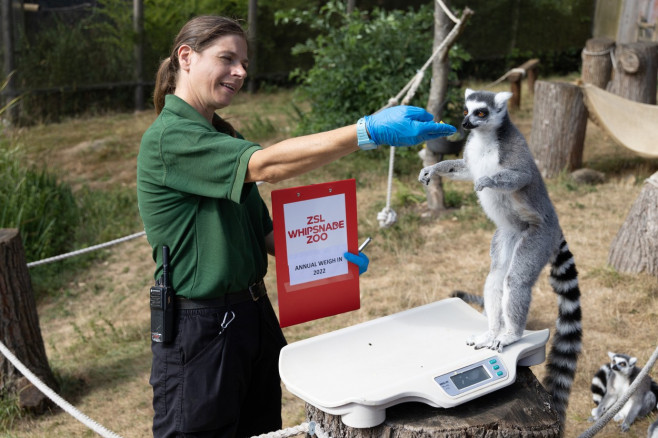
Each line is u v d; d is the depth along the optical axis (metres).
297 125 11.56
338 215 2.61
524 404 2.32
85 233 8.46
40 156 10.85
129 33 13.25
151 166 2.48
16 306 5.05
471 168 2.99
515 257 2.85
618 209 7.78
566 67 16.17
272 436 2.37
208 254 2.55
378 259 7.09
